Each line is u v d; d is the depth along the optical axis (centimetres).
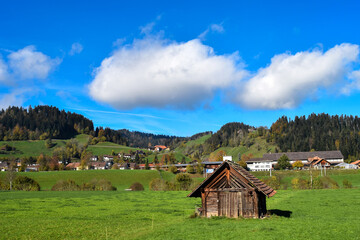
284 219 3425
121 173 15750
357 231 2630
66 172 15550
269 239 2377
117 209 5038
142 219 3950
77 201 6419
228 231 2709
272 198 6506
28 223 3662
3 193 8531
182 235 2675
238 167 3728
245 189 3444
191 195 3762
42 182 13400
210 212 3556
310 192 7800
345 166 17825
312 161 19750
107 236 2917
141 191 9694
